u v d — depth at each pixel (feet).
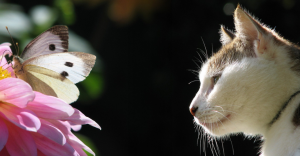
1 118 1.54
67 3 3.05
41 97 1.56
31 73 1.67
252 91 1.75
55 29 1.69
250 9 2.94
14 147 1.54
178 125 3.43
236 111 1.76
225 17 3.08
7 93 1.54
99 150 3.25
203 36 3.15
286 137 1.69
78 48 2.08
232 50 1.80
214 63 1.81
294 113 1.70
